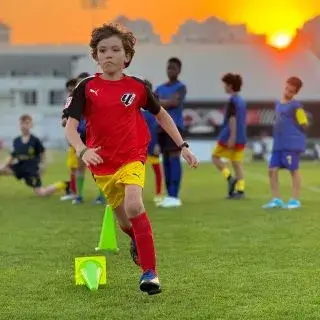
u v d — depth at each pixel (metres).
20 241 8.14
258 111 32.03
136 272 6.30
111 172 5.36
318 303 5.12
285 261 6.77
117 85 5.37
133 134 5.36
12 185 17.20
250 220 9.95
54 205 12.27
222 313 4.86
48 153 34.91
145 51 31.11
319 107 30.64
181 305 5.09
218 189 15.59
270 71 31.52
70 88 11.63
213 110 31.47
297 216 10.38
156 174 12.80
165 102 11.63
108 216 7.56
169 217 10.35
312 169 23.17
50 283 5.88
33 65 44.41
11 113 42.69
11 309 5.03
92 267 5.79
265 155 29.30
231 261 6.78
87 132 5.53
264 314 4.82
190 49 31.78
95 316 4.82
